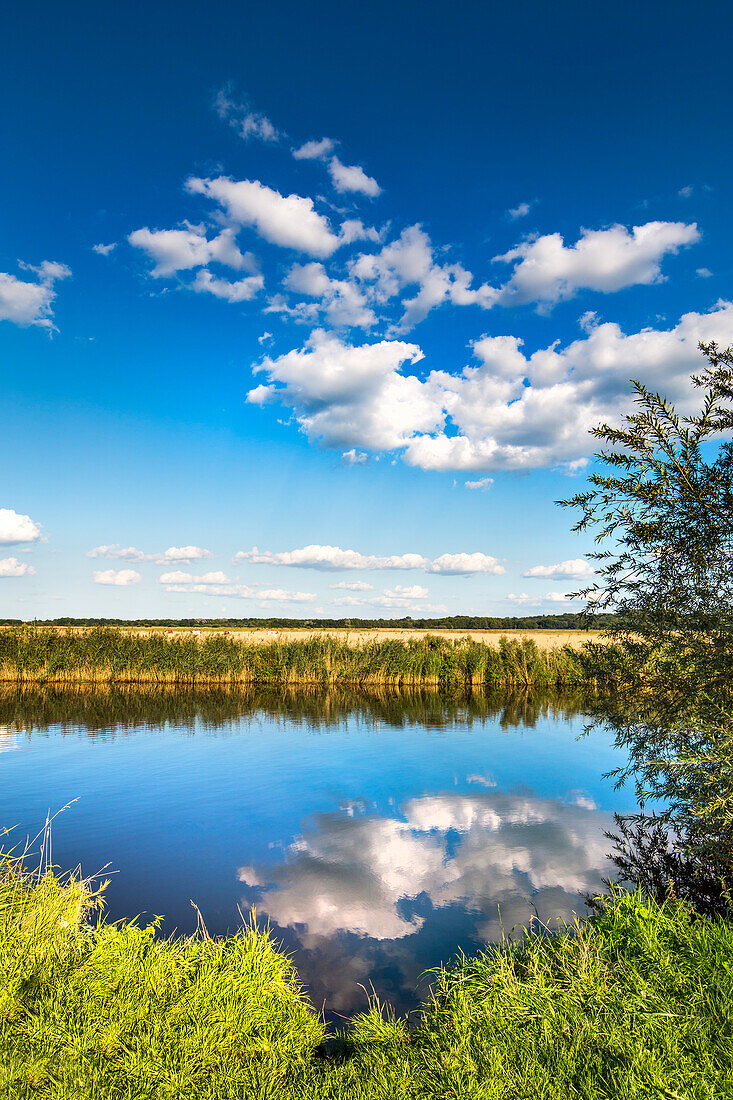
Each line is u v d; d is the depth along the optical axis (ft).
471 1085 11.91
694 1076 11.62
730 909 21.26
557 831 34.63
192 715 77.92
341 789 44.32
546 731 67.05
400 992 19.07
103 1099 11.57
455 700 91.40
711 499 19.56
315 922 23.97
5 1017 13.50
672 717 22.31
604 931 18.29
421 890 26.81
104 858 31.22
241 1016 14.56
